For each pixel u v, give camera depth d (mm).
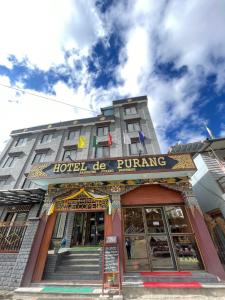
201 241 5988
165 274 5648
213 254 5711
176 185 7207
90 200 7387
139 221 7035
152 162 7219
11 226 7160
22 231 7102
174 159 7195
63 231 10609
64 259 7715
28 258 6168
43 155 16109
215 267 5492
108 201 7117
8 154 16953
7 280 5859
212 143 9250
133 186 7398
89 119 17922
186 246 6441
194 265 6039
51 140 17297
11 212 11406
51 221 7121
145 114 16859
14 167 15578
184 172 6973
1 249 6727
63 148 16094
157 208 7203
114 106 18469
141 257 6320
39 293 5203
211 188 8500
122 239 6375
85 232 11047
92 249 8930
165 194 7242
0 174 15375
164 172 6945
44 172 7672
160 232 6727
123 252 6133
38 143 17578
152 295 4902
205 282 5266
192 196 6855
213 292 4863
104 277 5570
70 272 6496
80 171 7402
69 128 17828
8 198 10422
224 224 7707
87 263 7348
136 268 6086
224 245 7516
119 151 14234
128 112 17734
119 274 5172
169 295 4871
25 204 11375
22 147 17438
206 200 8898
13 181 14406
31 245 6422
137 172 7031
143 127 15711
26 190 8969
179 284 5195
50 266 6602
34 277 5914
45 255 6379
